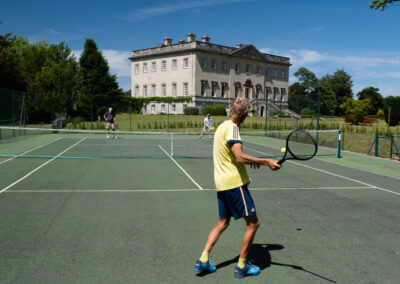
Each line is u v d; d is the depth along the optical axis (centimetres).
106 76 4800
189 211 618
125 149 1677
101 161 1238
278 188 841
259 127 3309
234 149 351
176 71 6084
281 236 502
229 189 361
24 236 475
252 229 365
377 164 1338
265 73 7044
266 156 1515
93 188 791
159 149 1705
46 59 5559
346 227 547
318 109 2127
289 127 2442
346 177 1027
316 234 512
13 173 959
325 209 653
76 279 356
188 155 1473
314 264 408
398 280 371
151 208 634
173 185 846
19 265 386
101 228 516
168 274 373
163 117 4300
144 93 6688
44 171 1001
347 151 1795
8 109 2112
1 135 2064
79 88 4691
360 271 391
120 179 908
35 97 3731
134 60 6825
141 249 439
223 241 476
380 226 555
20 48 5806
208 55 5991
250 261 387
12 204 637
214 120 4112
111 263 396
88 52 4847
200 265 372
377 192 820
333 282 364
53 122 2798
